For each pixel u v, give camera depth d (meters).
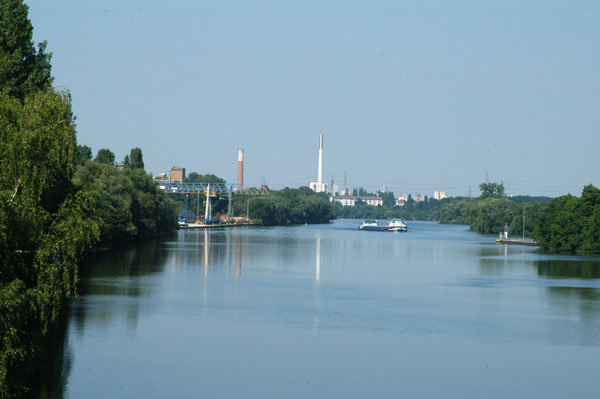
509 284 119.06
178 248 185.12
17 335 42.00
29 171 41.91
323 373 58.66
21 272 43.38
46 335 56.03
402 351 66.75
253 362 61.34
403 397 53.06
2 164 41.12
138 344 66.06
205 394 52.31
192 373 57.34
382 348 67.69
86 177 166.88
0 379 39.00
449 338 72.56
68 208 45.66
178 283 109.19
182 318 79.06
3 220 39.84
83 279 110.88
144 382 54.53
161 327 73.75
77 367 57.75
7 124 42.16
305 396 52.56
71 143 46.03
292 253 182.75
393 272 138.38
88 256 150.38
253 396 52.25
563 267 153.12
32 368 52.44
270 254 176.88
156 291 99.12
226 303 90.44
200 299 93.06
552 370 61.06
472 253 198.62
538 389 55.72
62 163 45.38
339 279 123.06
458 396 53.62
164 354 62.81
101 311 81.50
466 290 110.06
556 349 68.50
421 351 66.94
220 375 57.19
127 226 174.00
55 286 44.66
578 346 69.75
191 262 145.38
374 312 86.75
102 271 123.06
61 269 45.59
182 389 53.25
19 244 42.66
